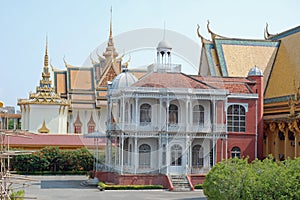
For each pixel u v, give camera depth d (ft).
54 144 198.59
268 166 85.20
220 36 209.05
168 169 139.85
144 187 136.46
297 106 167.32
